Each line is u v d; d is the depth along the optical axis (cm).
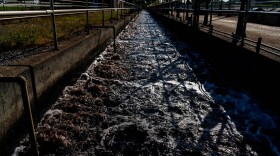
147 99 609
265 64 550
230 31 1180
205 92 661
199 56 1091
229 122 505
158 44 1402
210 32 995
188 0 1697
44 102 500
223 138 449
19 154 392
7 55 549
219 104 586
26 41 685
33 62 470
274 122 495
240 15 820
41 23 1164
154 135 455
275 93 504
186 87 698
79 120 496
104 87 672
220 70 841
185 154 406
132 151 412
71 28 1037
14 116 392
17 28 909
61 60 593
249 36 1021
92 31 1000
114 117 517
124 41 1468
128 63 952
